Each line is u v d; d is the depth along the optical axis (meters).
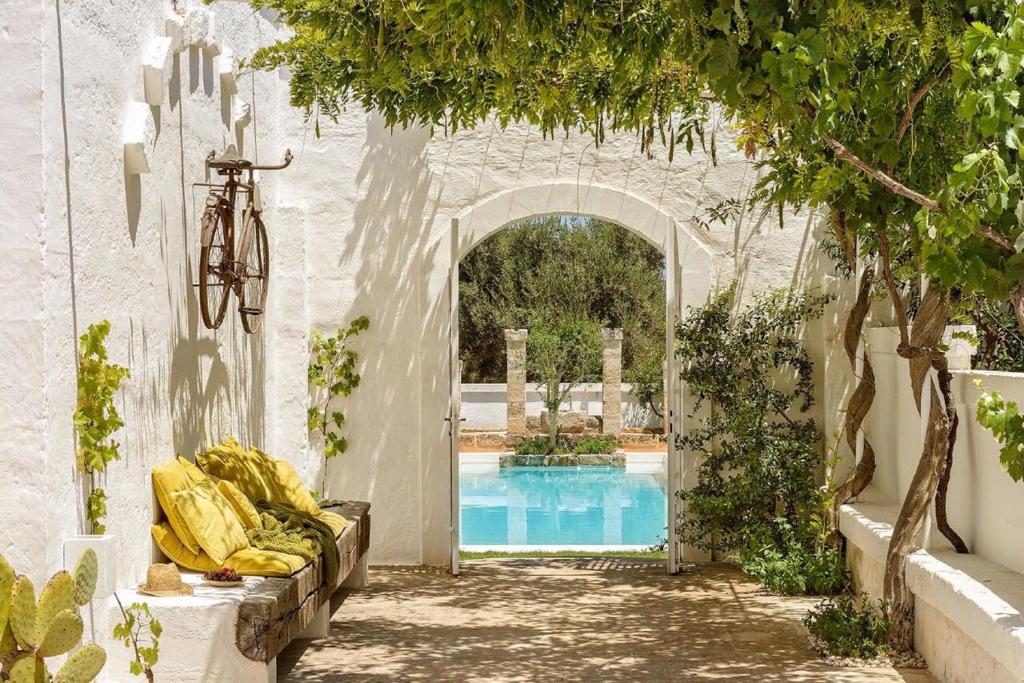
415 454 10.01
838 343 9.62
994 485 6.27
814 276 9.80
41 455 4.73
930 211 5.05
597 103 7.18
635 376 23.61
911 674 6.29
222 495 6.65
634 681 6.19
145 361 6.20
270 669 5.74
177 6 6.86
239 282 7.57
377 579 9.33
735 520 9.29
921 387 6.79
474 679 6.25
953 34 4.80
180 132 6.94
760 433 9.27
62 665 4.53
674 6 4.58
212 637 5.50
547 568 9.82
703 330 9.55
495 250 24.72
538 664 6.58
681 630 7.44
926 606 6.50
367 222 10.04
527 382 23.75
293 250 9.80
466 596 8.62
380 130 10.05
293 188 10.05
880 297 9.02
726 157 9.92
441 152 10.03
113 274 5.66
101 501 5.27
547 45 6.11
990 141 4.97
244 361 8.66
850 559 8.59
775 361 9.66
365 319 9.98
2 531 4.73
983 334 7.83
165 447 6.59
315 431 10.00
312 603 6.60
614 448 21.38
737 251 9.88
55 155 4.88
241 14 8.78
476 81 6.68
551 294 24.52
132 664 5.14
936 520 6.70
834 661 6.56
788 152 6.51
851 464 9.52
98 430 5.20
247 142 8.86
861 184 5.73
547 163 10.03
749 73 4.50
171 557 6.29
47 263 4.76
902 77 5.26
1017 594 5.48
